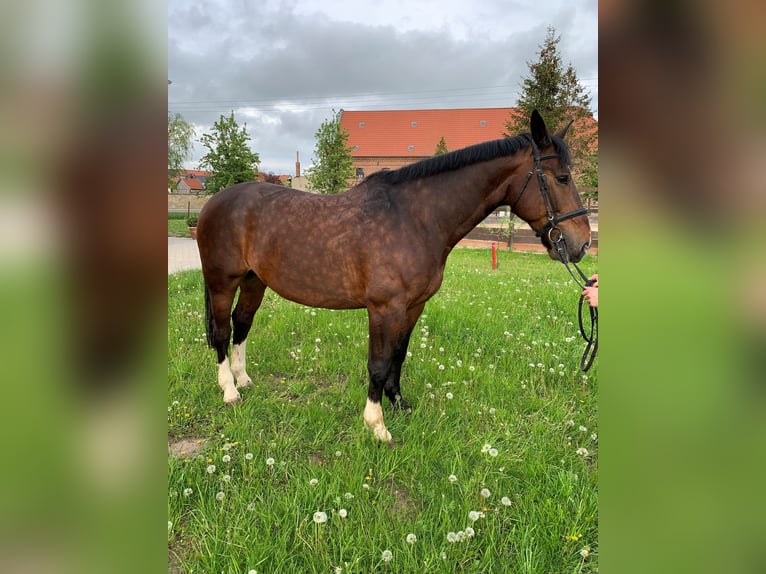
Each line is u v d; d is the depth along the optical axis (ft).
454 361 12.42
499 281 24.61
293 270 9.25
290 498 6.89
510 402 10.18
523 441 8.59
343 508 6.54
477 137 152.66
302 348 13.51
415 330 14.94
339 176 72.74
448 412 9.70
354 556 5.77
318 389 11.21
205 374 11.64
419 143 152.66
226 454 8.07
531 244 51.19
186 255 38.47
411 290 8.68
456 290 21.91
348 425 9.43
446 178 8.79
